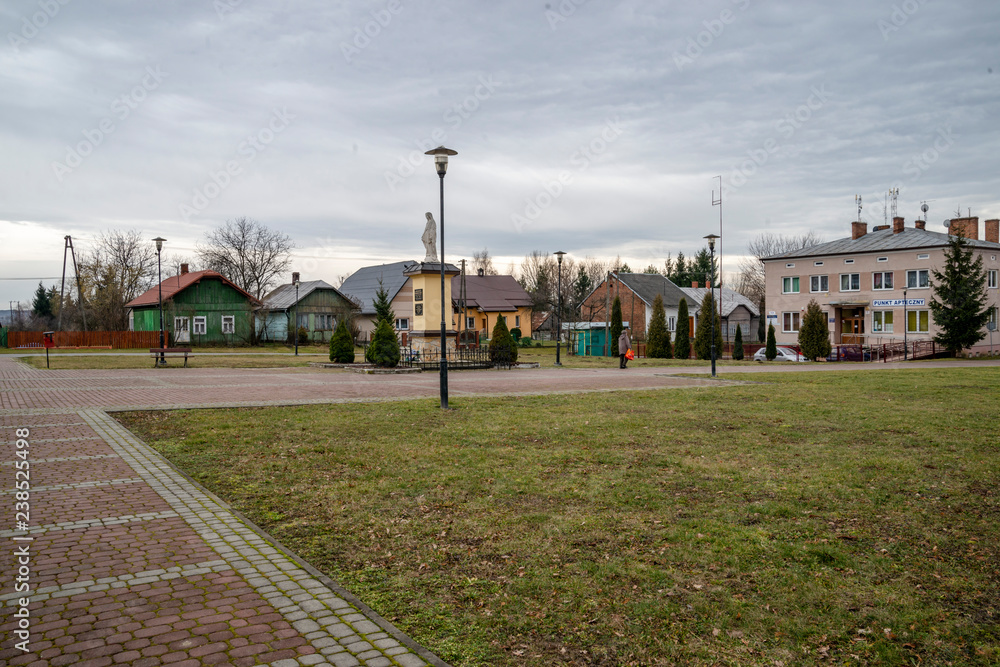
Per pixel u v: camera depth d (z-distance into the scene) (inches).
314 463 349.4
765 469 336.8
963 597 188.7
